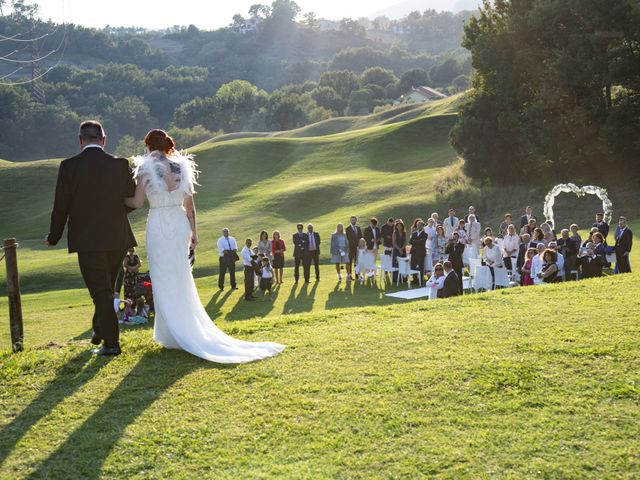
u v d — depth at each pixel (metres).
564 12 39.56
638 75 37.72
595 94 39.34
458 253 19.08
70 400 5.84
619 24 37.31
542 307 9.13
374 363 6.67
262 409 5.60
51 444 5.04
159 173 6.69
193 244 7.12
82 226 6.41
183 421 5.39
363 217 43.53
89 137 6.50
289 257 34.19
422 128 72.06
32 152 159.88
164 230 6.82
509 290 10.93
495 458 4.74
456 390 5.94
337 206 49.59
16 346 7.65
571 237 19.56
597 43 37.84
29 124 159.00
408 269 21.58
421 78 196.25
